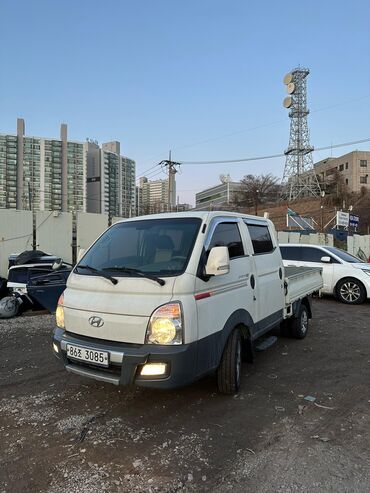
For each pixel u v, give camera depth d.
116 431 3.70
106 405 4.26
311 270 7.69
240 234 4.98
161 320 3.65
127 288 3.89
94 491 2.85
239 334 4.68
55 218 12.62
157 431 3.69
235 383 4.44
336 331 7.71
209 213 4.57
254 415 4.02
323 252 11.58
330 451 3.35
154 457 3.26
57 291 8.62
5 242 11.71
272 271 5.64
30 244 12.12
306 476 3.00
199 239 4.17
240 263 4.73
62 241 12.76
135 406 4.23
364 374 5.27
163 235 4.37
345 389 4.74
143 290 3.82
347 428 3.76
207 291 4.00
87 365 3.95
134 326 3.72
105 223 13.70
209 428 3.74
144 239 4.43
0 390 4.68
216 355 4.07
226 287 4.32
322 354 6.16
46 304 8.52
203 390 4.62
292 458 3.24
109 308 3.86
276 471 3.06
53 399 4.42
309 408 4.20
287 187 92.44
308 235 25.41
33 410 4.15
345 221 36.91
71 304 4.16
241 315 4.55
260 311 5.14
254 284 4.99
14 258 10.73
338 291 11.11
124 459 3.24
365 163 99.12
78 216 13.10
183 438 3.56
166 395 4.49
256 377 5.11
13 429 3.76
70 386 4.78
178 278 3.79
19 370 5.34
